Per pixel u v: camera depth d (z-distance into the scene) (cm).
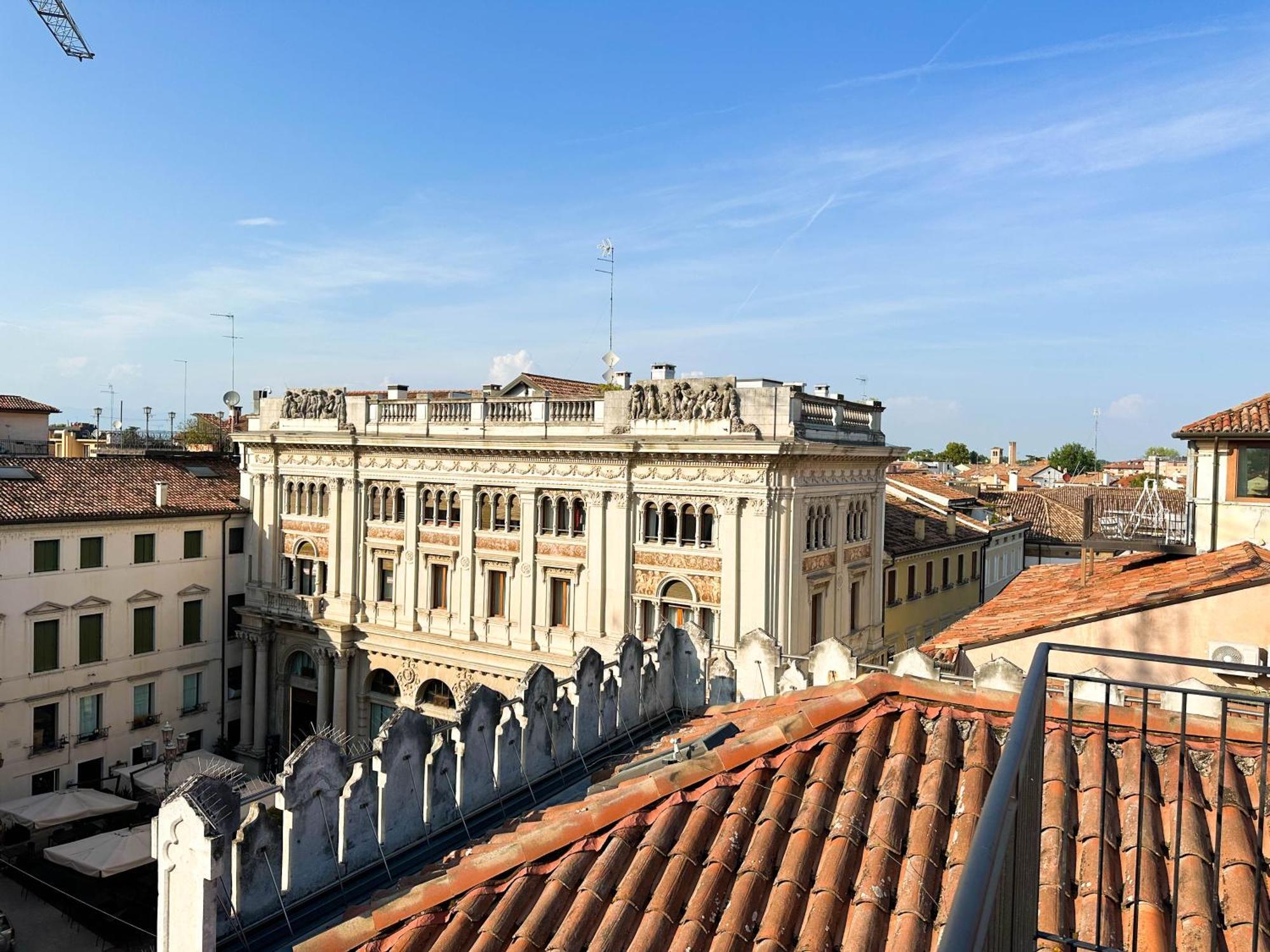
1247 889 811
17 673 4447
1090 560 2892
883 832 922
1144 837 881
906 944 791
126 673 4934
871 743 1047
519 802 1606
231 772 4591
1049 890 827
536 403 4459
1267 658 1819
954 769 1006
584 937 894
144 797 4812
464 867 1037
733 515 3841
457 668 4656
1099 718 1044
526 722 1648
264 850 1223
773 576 3791
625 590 4134
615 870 966
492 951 911
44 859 4141
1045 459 19138
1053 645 691
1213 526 3041
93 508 4819
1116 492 6719
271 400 5534
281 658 5344
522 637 4450
